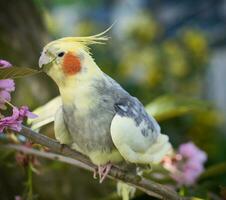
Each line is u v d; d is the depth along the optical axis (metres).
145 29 3.14
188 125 2.46
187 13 3.93
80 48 1.55
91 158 1.56
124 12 4.00
